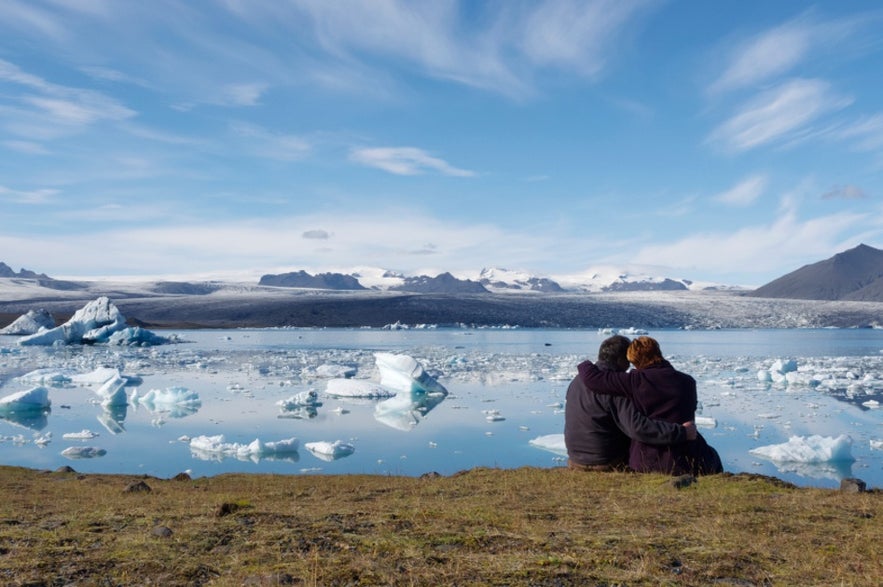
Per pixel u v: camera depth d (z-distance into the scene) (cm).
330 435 2116
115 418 2495
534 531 509
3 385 3659
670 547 461
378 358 3472
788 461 1656
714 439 1972
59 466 1656
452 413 2600
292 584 391
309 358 5728
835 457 1653
